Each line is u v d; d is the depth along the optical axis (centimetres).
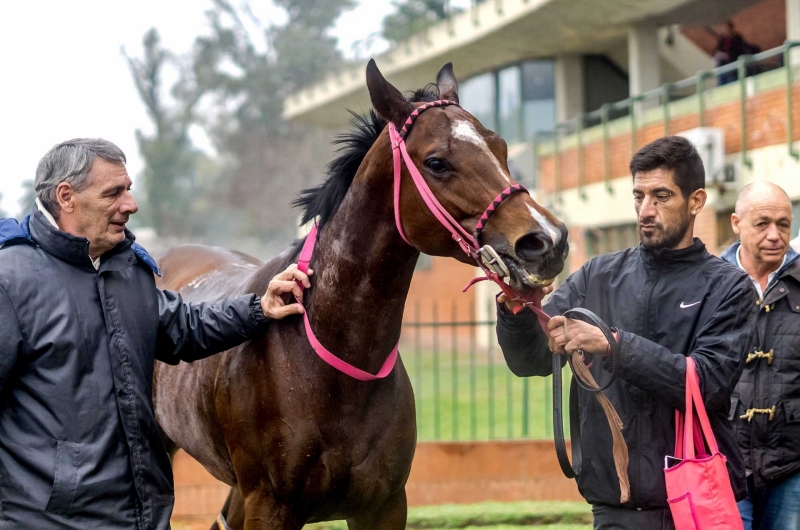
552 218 217
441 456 540
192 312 253
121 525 216
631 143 1084
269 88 3506
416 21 1688
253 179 3397
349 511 260
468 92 1738
